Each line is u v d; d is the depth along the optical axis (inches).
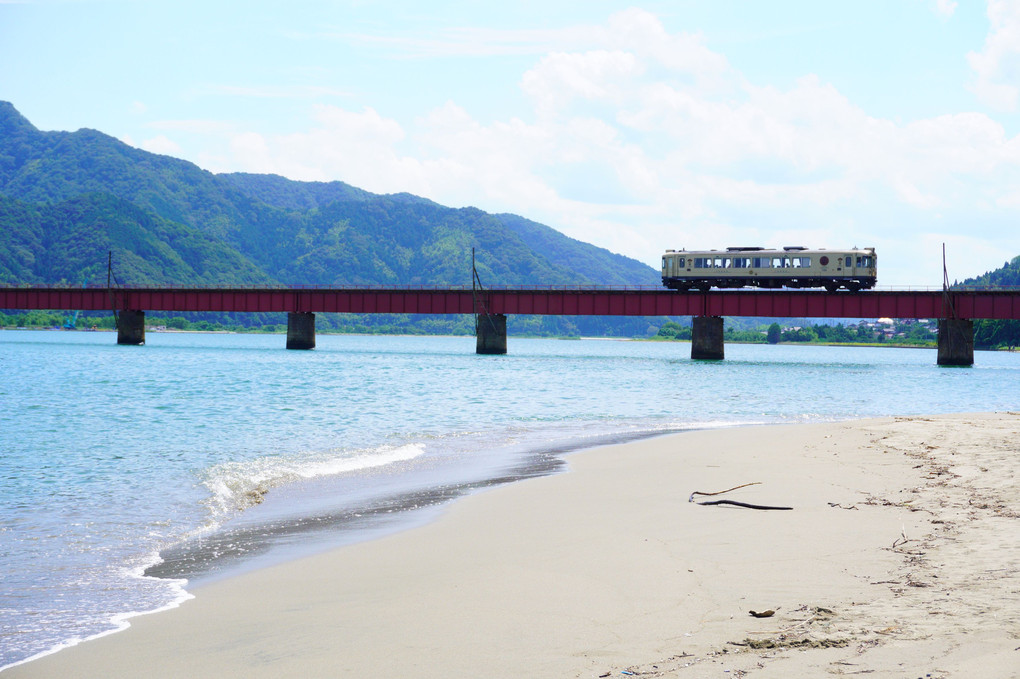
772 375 3388.3
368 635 379.9
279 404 1894.7
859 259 3811.5
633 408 1913.1
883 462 868.0
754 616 367.2
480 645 356.5
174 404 1872.5
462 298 4655.5
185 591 481.7
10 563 552.1
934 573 417.7
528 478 907.4
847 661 304.2
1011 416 1380.4
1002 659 293.4
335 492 827.4
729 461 944.3
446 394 2256.4
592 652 338.3
